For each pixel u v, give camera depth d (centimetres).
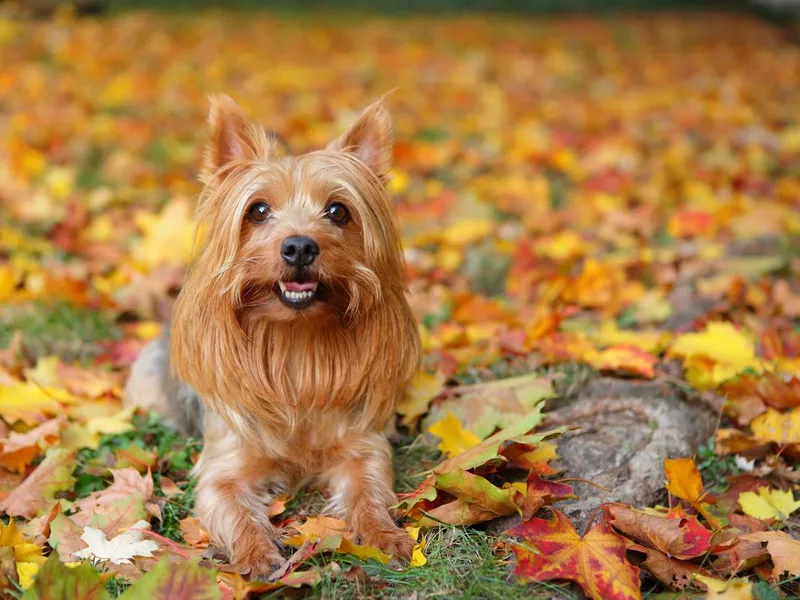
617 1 2108
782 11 1886
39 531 301
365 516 309
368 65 1277
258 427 339
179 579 246
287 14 1864
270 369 331
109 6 1642
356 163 329
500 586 273
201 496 329
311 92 1070
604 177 721
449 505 306
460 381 411
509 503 296
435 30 1694
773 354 416
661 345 436
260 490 346
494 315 482
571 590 272
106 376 427
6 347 447
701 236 609
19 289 518
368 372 334
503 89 1141
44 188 652
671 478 311
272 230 310
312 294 312
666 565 278
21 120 810
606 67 1323
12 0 1435
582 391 402
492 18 1922
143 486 331
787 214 616
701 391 392
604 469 339
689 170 743
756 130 896
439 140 864
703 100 1053
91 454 368
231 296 314
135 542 292
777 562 276
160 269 532
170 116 922
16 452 338
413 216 648
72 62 1130
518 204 668
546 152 793
